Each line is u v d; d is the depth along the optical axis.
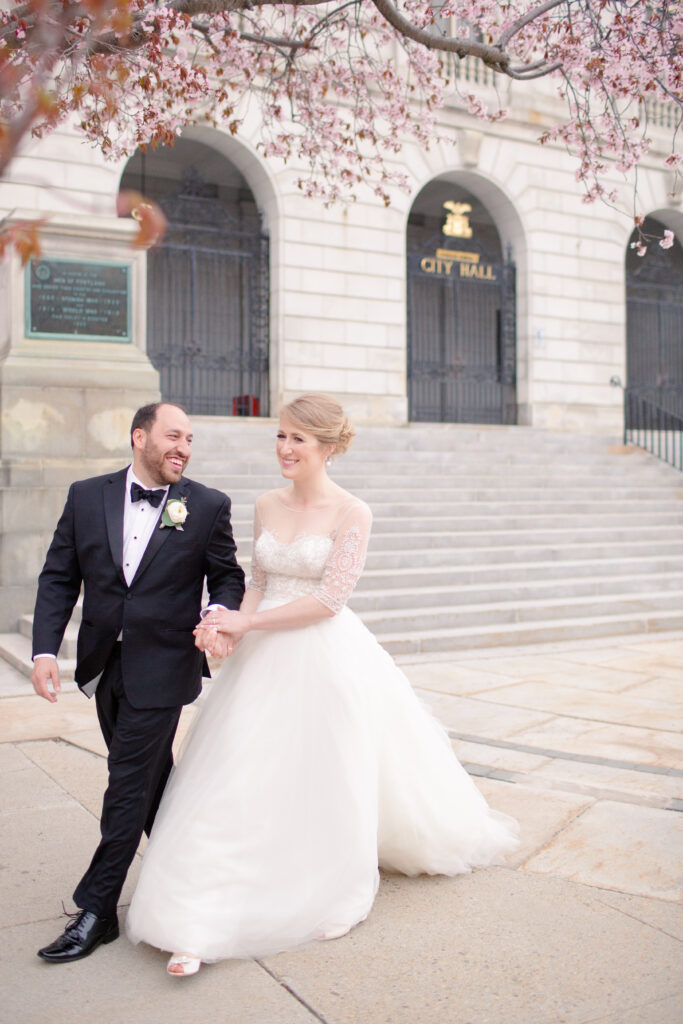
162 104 6.10
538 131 17.25
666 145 18.56
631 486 13.00
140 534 2.97
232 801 2.88
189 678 2.97
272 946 2.80
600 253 18.03
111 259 8.37
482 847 3.46
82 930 2.81
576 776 4.50
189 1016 2.47
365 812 3.02
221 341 17.30
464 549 9.52
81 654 2.95
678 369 20.38
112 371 8.28
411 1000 2.54
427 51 7.21
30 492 7.94
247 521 9.12
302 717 3.02
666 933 2.93
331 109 7.42
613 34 6.35
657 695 6.20
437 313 19.31
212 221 15.86
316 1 4.51
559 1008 2.50
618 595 9.27
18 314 8.06
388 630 7.73
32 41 2.43
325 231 15.38
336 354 15.49
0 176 1.51
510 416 17.81
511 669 7.05
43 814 3.98
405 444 13.27
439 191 19.86
